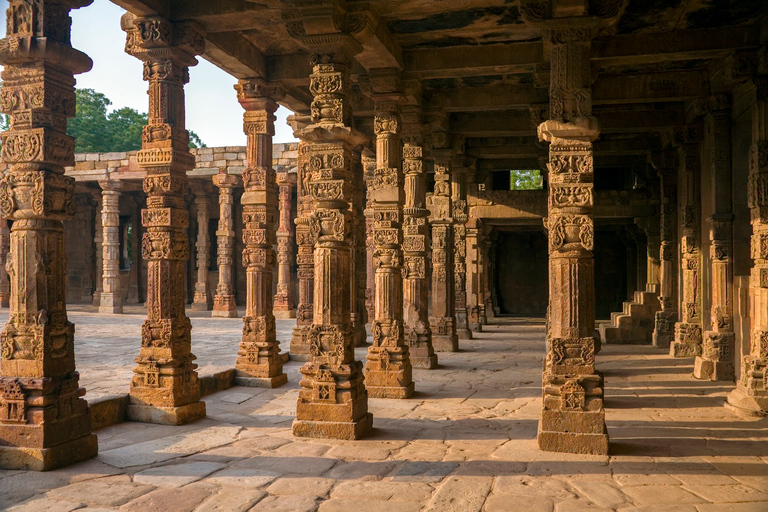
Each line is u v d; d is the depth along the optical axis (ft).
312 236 24.85
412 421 26.50
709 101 37.17
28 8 19.97
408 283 41.83
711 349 36.94
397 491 17.69
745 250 35.96
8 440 19.63
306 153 45.80
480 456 21.13
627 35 30.37
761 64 28.48
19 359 19.77
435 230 51.39
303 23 24.12
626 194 59.57
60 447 19.81
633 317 56.03
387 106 33.40
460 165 57.00
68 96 20.99
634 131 48.19
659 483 18.37
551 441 21.67
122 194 111.34
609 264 97.81
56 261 20.29
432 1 24.53
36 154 19.88
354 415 23.70
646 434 24.12
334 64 24.62
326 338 24.25
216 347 49.57
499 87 39.68
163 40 26.55
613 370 40.29
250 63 33.27
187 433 24.26
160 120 26.91
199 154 88.89
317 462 20.44
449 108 40.42
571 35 22.33
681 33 29.86
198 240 100.89
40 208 19.71
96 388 29.43
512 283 102.32
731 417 27.07
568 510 16.29
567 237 22.24
